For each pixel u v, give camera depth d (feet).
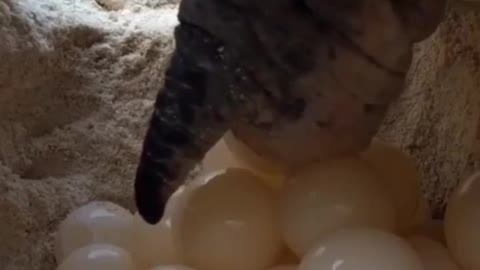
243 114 1.28
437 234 1.54
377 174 1.40
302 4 1.22
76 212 1.61
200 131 1.27
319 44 1.24
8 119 1.82
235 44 1.23
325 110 1.28
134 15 2.13
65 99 1.92
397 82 1.30
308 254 1.30
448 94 1.70
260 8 1.22
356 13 1.22
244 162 1.48
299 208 1.36
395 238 1.29
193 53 1.24
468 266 1.36
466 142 1.62
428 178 1.73
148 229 1.52
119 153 1.87
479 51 1.59
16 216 1.69
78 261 1.47
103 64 1.98
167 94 1.26
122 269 1.47
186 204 1.43
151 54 2.00
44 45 1.87
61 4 2.04
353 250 1.26
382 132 1.87
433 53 1.76
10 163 1.79
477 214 1.34
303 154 1.34
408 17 1.25
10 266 1.65
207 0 1.23
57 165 1.86
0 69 1.80
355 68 1.26
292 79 1.25
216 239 1.39
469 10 1.63
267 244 1.42
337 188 1.34
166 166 1.27
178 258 1.48
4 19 1.82
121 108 1.94
